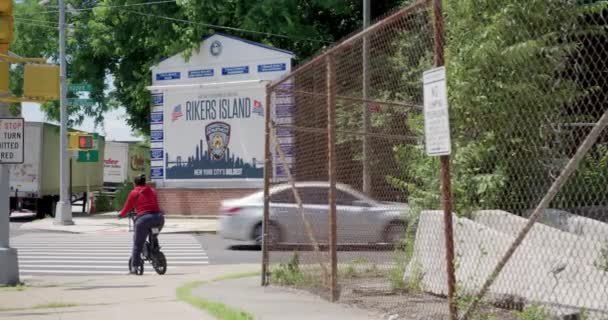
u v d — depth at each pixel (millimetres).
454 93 9148
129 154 51438
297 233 13203
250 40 33594
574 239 8094
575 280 7543
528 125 8805
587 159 8914
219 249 20422
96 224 30172
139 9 34250
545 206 6609
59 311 9289
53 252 20031
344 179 12609
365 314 8484
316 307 9055
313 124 12539
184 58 31750
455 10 9555
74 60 38062
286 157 14016
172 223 29203
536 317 7223
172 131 32094
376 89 11320
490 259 8289
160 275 14297
